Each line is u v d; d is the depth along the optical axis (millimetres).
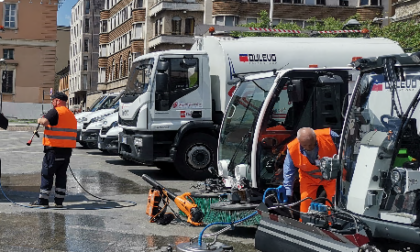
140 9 43938
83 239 6848
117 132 15586
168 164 14133
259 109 8016
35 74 45188
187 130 12164
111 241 6816
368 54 12320
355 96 5531
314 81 8305
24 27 44750
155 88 12109
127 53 48438
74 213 8398
